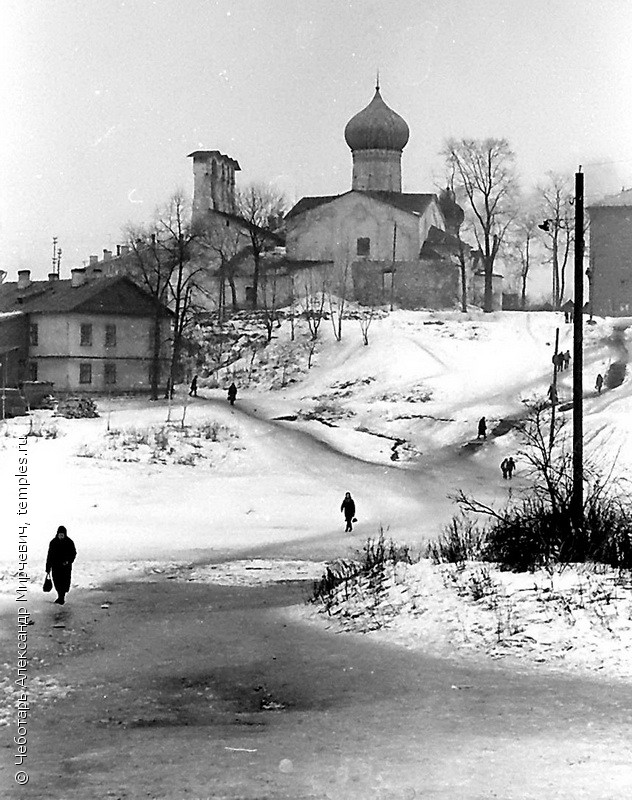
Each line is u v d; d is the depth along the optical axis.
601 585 21.72
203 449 69.56
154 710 15.53
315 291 119.12
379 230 119.88
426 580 24.31
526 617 20.75
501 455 69.62
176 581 33.28
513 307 136.12
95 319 97.69
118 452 66.75
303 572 35.72
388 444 74.50
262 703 16.02
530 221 128.12
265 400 91.94
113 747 12.90
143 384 99.88
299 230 121.56
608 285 114.25
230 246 119.62
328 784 10.65
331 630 22.80
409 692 16.45
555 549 24.78
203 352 106.62
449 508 54.34
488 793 10.01
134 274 109.06
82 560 38.81
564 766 11.14
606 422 68.81
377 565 27.08
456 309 118.88
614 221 114.12
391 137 125.62
